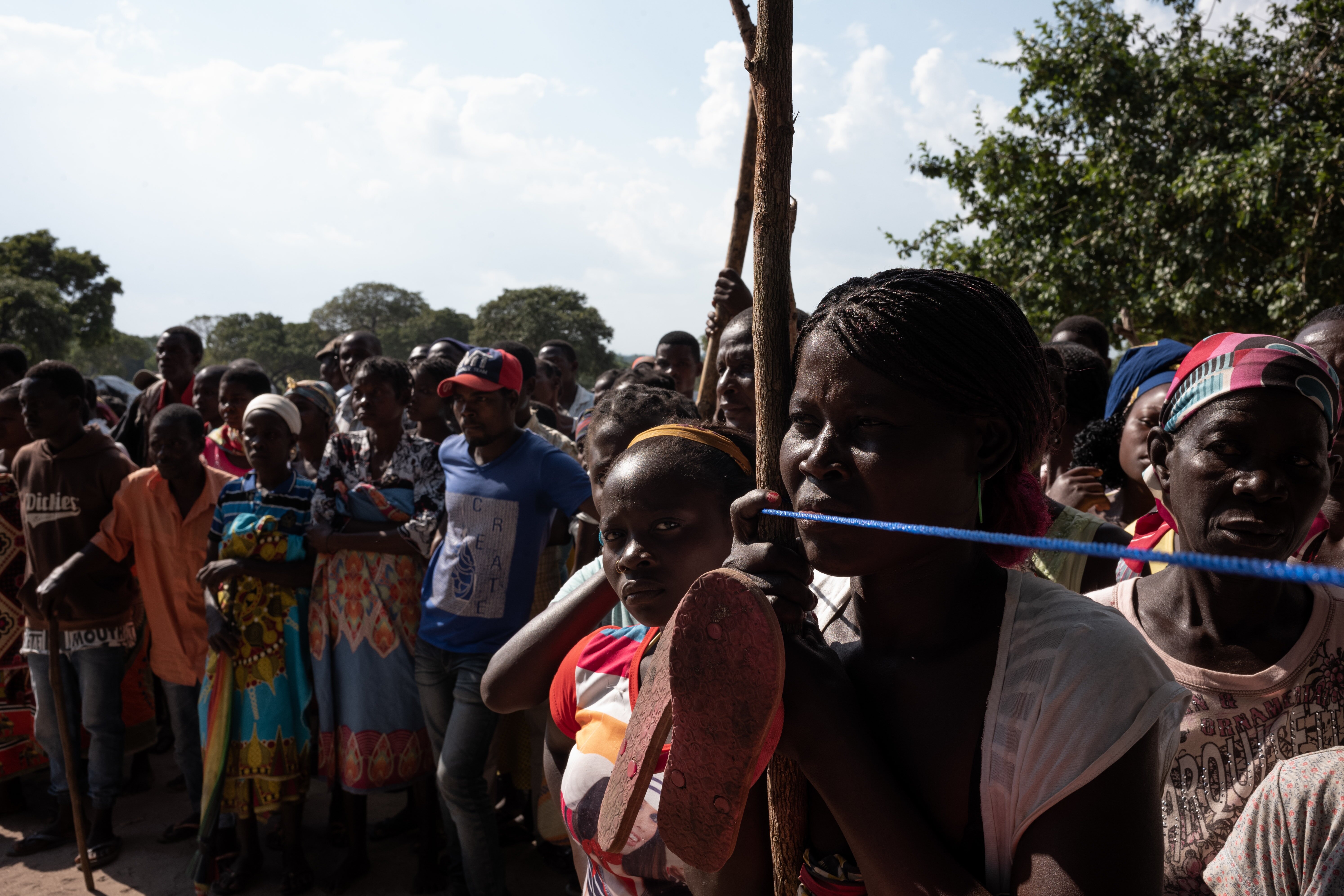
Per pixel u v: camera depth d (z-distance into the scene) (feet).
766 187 3.56
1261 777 4.24
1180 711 2.89
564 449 14.94
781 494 3.43
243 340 341.21
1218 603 4.37
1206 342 4.39
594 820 4.36
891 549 2.83
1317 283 34.63
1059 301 40.93
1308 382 3.99
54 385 13.67
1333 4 36.65
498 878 11.04
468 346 18.02
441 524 12.16
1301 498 4.06
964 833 2.91
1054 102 43.27
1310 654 4.23
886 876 2.80
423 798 12.30
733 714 2.76
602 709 4.57
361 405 12.55
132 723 15.55
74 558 13.24
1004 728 2.85
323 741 12.50
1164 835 4.44
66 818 14.05
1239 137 36.99
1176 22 42.04
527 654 5.27
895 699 3.09
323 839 13.85
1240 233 36.63
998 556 3.31
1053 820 2.72
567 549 14.39
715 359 7.25
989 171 44.04
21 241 165.89
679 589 4.17
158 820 14.75
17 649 15.12
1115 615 2.96
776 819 3.41
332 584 12.23
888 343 2.75
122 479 13.99
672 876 4.28
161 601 13.64
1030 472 3.35
